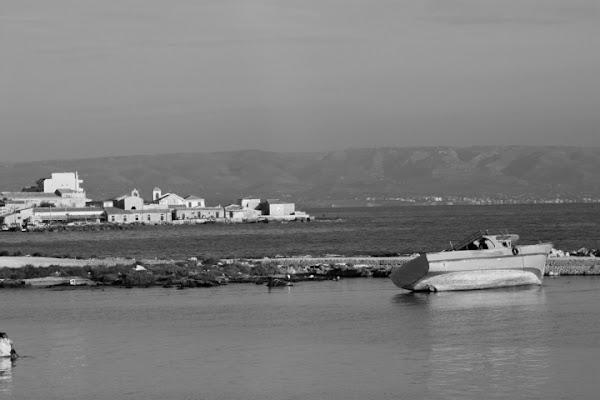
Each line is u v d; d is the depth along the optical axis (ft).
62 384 262.47
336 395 243.19
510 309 367.66
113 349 309.83
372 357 285.02
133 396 248.52
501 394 239.09
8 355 298.56
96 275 532.73
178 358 292.40
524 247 428.15
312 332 330.54
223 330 340.59
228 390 251.19
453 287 423.64
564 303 379.76
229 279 508.12
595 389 241.35
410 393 242.58
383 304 393.29
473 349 291.58
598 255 587.68
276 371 270.67
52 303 429.79
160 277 515.50
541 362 271.28
